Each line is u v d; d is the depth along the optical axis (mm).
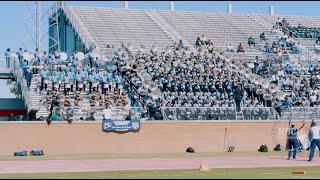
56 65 47312
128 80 47281
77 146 40531
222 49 60719
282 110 46031
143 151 41969
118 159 35000
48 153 39875
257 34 66875
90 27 61594
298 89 51531
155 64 49969
